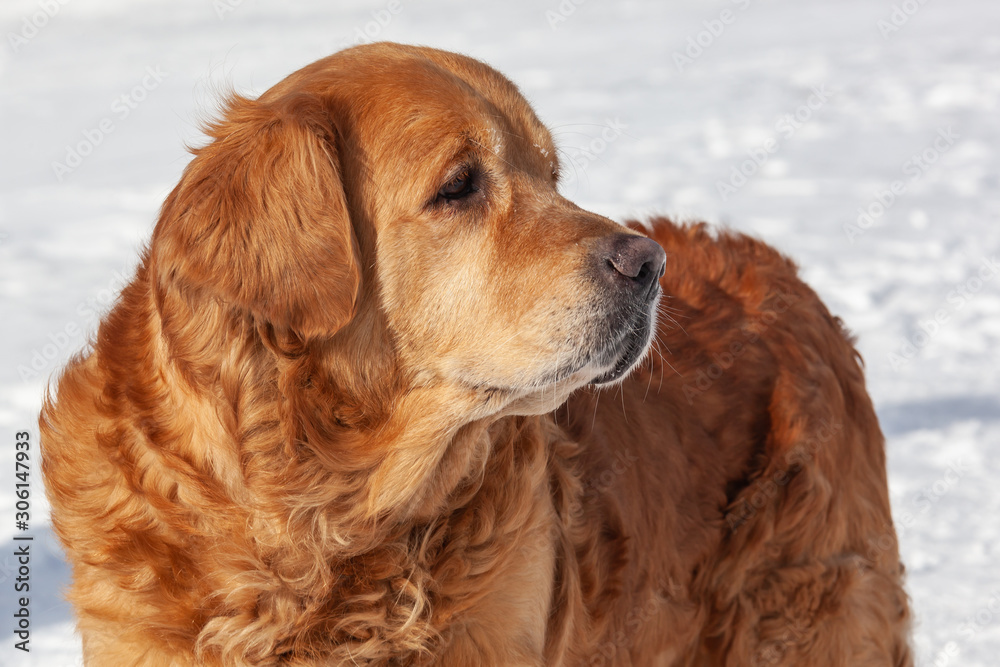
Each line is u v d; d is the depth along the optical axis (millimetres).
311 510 3318
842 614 4590
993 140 17844
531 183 3654
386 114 3469
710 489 4473
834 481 4660
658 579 4219
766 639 4531
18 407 8141
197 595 3201
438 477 3449
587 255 3449
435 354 3441
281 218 3211
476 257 3484
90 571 3311
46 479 3434
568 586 3686
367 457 3342
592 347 3439
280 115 3303
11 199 16047
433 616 3352
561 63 28812
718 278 4957
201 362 3203
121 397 3348
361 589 3342
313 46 31062
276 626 3250
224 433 3207
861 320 10219
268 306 3158
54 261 12562
